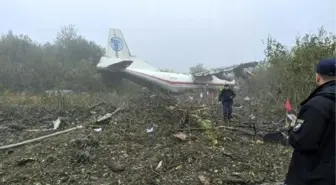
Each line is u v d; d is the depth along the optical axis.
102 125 7.66
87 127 7.60
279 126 9.01
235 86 19.98
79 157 5.46
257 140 7.06
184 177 4.99
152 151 5.85
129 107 9.20
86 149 5.85
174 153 5.73
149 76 22.73
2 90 23.36
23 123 8.90
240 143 6.72
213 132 7.02
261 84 16.23
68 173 5.06
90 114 9.64
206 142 6.47
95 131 7.13
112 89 25.66
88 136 6.60
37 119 9.41
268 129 8.49
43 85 26.27
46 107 11.24
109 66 24.25
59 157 5.62
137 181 4.78
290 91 11.53
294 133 2.19
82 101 13.00
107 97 14.42
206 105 11.48
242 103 14.32
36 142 6.82
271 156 6.02
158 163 5.36
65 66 30.55
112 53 26.75
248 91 17.31
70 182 4.80
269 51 13.82
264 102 13.00
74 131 7.41
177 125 7.32
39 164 5.43
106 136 6.58
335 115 2.09
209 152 5.91
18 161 5.49
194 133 7.00
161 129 6.98
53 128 8.17
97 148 5.95
